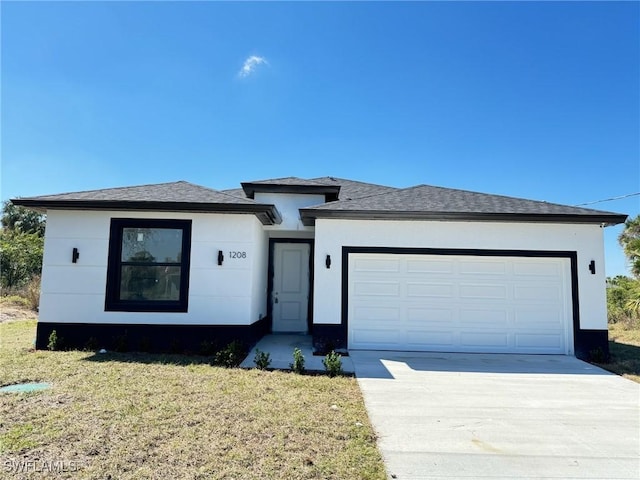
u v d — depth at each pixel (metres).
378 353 8.74
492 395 5.89
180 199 8.64
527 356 8.78
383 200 9.92
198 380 6.00
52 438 3.79
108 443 3.71
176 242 8.83
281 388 5.73
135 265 8.73
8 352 7.93
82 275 8.57
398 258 9.27
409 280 9.23
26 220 27.48
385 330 9.15
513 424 4.71
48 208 8.59
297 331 11.71
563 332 9.01
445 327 9.13
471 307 9.16
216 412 4.63
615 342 11.05
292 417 4.57
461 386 6.34
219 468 3.32
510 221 9.06
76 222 8.68
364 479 3.28
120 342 8.20
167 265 8.74
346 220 9.23
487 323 9.11
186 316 8.58
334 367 6.74
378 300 9.20
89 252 8.62
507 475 3.46
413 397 5.67
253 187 11.41
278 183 11.45
